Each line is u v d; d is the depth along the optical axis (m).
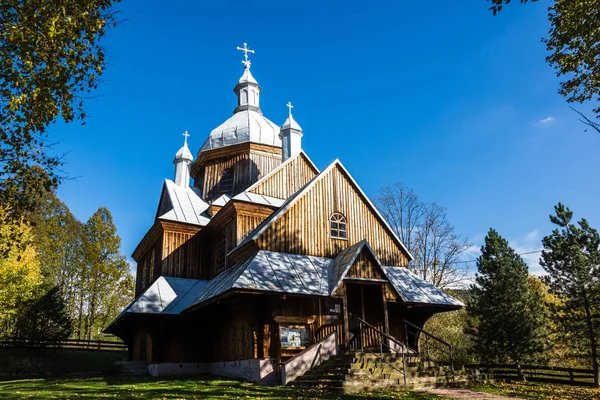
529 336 23.80
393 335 21.36
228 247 24.44
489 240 29.02
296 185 27.59
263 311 18.53
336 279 18.72
